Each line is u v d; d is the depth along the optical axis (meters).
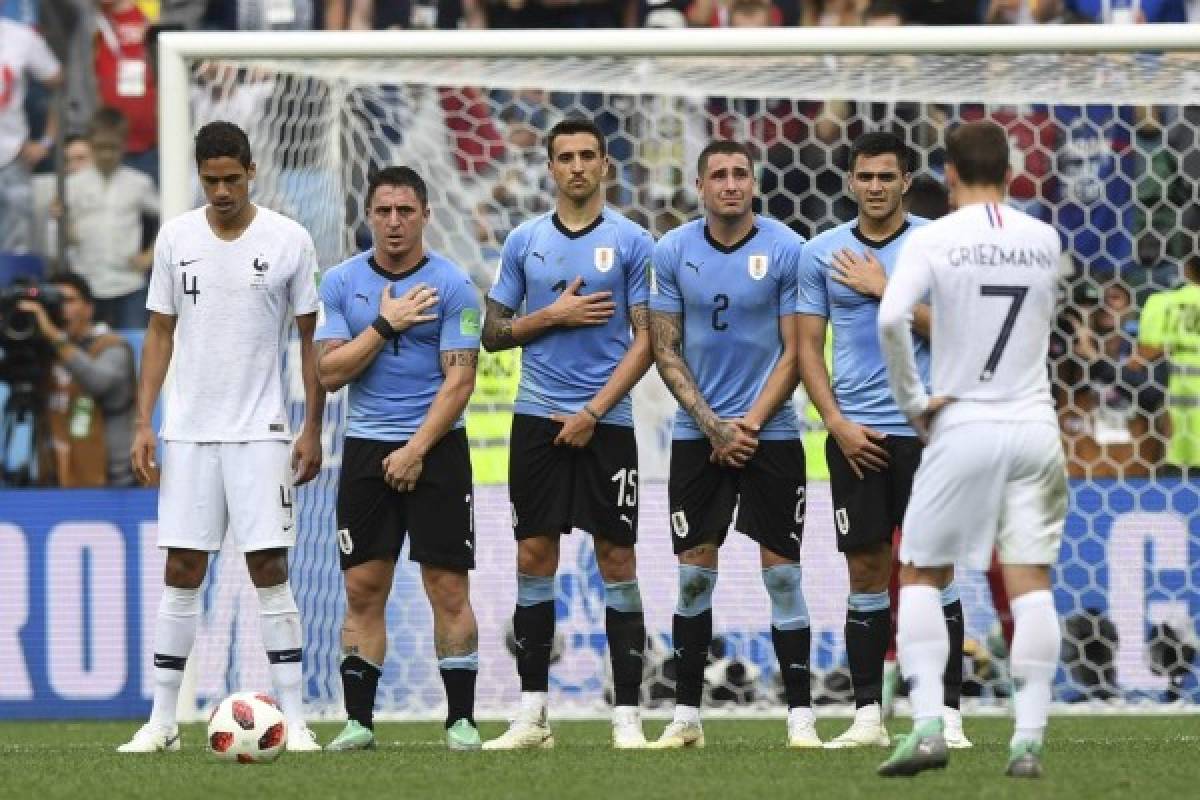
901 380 21.28
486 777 22.52
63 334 43.91
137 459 28.55
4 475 43.69
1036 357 21.52
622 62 36.94
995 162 21.72
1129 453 38.47
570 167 28.33
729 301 28.16
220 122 27.78
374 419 27.89
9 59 49.09
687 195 41.75
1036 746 21.70
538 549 28.50
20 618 39.75
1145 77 36.72
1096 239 39.94
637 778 22.20
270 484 27.89
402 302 27.66
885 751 26.62
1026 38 35.66
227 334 27.86
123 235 48.66
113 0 49.81
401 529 28.17
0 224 48.78
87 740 33.16
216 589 37.75
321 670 37.56
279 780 22.38
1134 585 37.53
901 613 21.81
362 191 41.00
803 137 41.16
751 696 37.28
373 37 36.22
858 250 27.98
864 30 35.88
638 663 28.61
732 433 27.72
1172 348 38.94
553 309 28.17
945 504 21.38
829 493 37.66
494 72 37.41
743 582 37.34
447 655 28.09
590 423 27.92
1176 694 37.34
